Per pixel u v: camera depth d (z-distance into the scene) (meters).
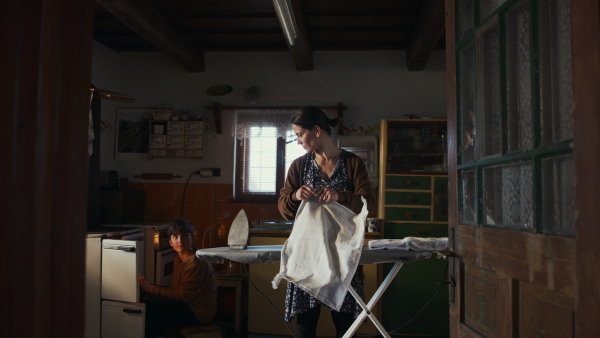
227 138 4.92
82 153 0.75
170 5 3.98
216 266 4.69
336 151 2.40
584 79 0.89
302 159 2.44
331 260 1.88
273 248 2.18
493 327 1.32
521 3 1.22
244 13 4.15
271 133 4.93
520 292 1.18
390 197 4.23
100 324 3.07
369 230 4.11
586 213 0.89
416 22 4.19
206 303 3.48
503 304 1.25
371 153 4.57
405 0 3.85
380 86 4.85
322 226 1.96
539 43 1.11
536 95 1.12
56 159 0.69
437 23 3.63
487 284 1.37
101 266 3.09
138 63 5.05
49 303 0.67
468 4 1.59
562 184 1.03
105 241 3.09
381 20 4.23
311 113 2.31
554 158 1.06
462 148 1.60
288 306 2.22
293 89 4.92
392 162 4.56
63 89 0.71
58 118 0.69
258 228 4.18
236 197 4.93
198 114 4.98
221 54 5.01
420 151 4.53
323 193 2.04
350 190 2.35
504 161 1.28
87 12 0.76
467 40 1.55
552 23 1.08
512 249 1.21
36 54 0.66
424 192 4.23
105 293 3.07
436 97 4.80
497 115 1.36
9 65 0.64
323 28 4.43
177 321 3.40
